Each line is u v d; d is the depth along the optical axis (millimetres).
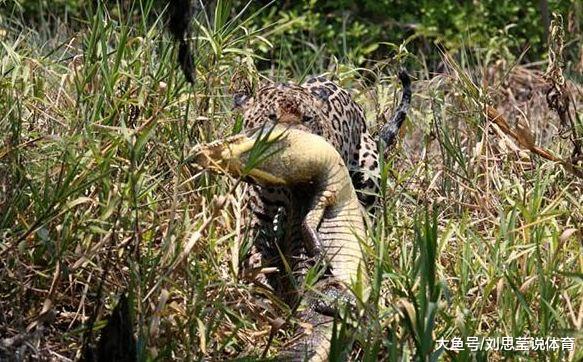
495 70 16172
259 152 9125
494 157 11859
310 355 8898
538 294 9625
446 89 14656
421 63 15523
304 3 20000
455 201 11094
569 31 17516
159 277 8883
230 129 11406
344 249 9648
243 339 9352
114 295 9109
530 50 19016
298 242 10266
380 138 11617
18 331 8781
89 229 9250
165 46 11508
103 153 9781
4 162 9742
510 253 10016
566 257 10203
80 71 11266
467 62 16109
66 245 9227
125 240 9227
